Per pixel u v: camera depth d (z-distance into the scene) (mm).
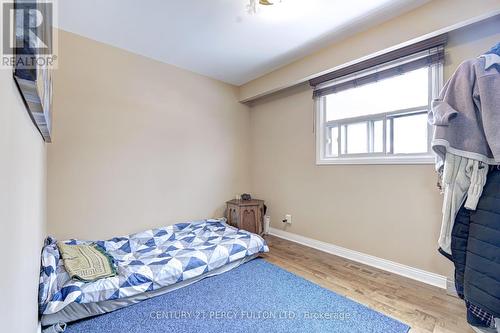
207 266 2150
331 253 2781
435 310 1682
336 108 2822
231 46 2578
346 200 2672
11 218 610
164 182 2979
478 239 1082
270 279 2129
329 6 1920
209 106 3412
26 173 879
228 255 2312
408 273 2188
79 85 2381
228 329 1495
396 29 2039
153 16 2062
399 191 2258
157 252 2332
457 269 1199
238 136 3756
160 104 2941
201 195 3336
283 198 3395
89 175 2441
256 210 3361
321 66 2621
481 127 1107
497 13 1603
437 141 1188
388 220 2334
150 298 1839
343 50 2422
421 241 2125
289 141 3303
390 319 1576
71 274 1709
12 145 623
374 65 2359
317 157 2947
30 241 996
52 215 2238
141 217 2791
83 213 2406
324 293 1895
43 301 1432
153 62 2875
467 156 1125
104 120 2533
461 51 1902
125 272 1840
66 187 2312
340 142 2789
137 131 2762
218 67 3104
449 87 1204
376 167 2416
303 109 3119
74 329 1494
